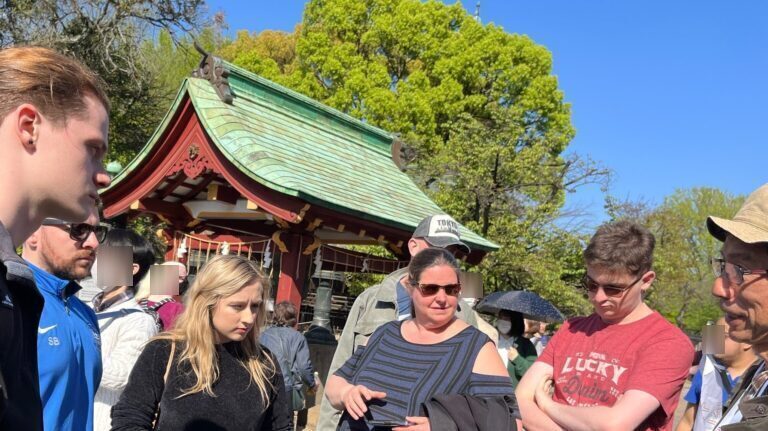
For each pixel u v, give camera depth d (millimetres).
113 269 3859
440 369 2863
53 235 2779
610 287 2947
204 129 8477
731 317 2174
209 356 2924
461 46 29750
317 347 8906
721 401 3641
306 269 9195
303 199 7660
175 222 9852
